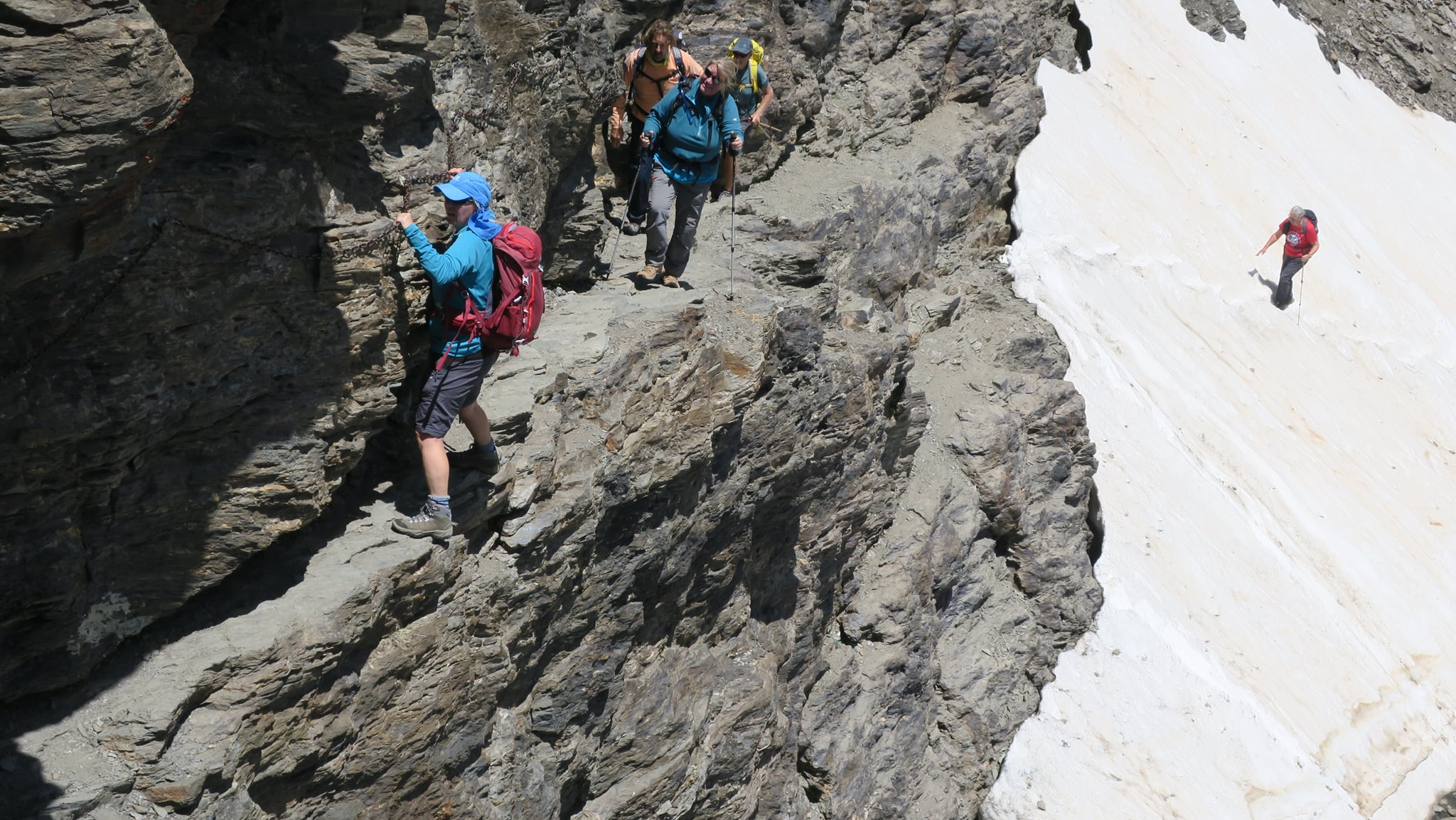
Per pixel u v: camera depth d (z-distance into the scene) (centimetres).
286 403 595
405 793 677
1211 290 1952
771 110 1299
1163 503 1631
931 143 1644
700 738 982
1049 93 1961
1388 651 1698
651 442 856
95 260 491
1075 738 1395
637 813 929
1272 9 2648
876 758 1234
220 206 541
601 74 980
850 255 1303
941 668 1360
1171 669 1483
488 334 631
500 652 727
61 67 407
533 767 805
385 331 646
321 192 596
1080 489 1555
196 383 548
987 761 1356
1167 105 2173
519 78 834
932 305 1527
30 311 476
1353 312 2192
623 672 898
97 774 497
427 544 655
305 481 608
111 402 510
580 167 967
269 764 573
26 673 511
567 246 966
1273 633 1599
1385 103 2741
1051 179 1848
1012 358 1592
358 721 632
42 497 500
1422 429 2116
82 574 525
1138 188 1981
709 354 914
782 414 1016
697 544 940
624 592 869
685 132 945
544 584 764
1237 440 1794
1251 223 2145
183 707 526
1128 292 1828
